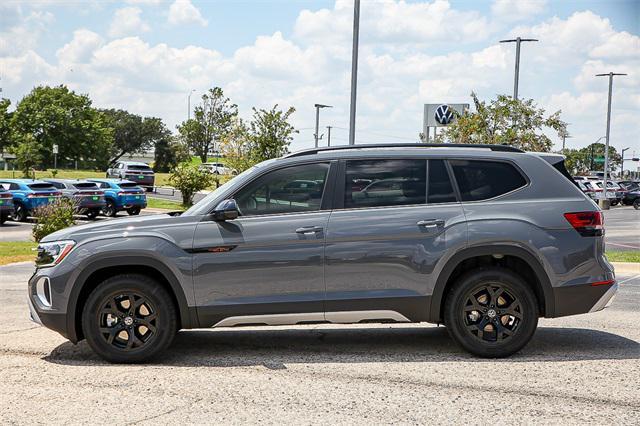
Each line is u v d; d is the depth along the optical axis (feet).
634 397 18.35
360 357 22.76
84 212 110.32
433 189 22.94
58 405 17.85
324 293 22.35
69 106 322.75
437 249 22.33
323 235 22.31
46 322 22.41
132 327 22.17
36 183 105.70
